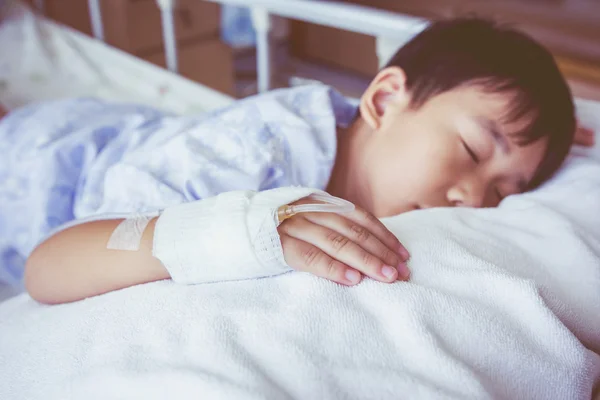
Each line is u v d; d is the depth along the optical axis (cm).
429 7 293
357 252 52
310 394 40
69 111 108
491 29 87
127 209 69
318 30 291
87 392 43
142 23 197
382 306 48
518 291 51
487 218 67
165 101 147
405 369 43
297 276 52
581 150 89
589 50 259
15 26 185
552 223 64
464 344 47
